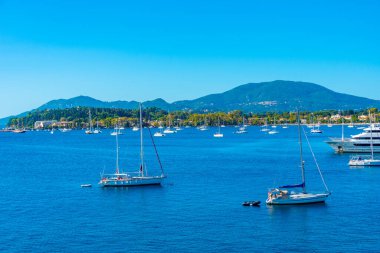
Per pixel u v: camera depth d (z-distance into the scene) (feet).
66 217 301.63
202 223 281.33
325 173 482.28
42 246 242.99
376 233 257.14
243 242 245.86
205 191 383.65
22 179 479.41
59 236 259.19
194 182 433.48
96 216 303.27
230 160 642.22
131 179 411.34
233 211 309.83
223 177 466.29
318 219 286.87
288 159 640.17
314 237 252.62
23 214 310.86
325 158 636.48
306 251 232.12
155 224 280.72
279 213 302.86
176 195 367.86
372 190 376.27
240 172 505.66
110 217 299.99
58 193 388.37
